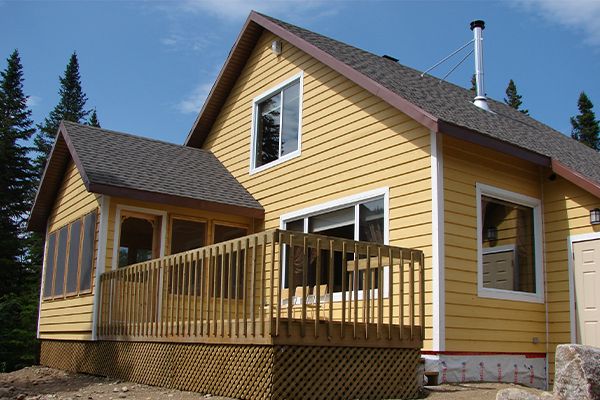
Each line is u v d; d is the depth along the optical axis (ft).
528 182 35.86
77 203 43.62
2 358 81.87
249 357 24.80
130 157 43.70
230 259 26.40
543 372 34.17
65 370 43.57
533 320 34.32
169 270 32.89
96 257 38.68
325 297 36.50
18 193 110.63
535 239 35.68
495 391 27.32
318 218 38.68
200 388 27.89
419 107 31.53
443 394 26.58
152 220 40.81
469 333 30.86
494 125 38.73
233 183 46.03
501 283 33.40
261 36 47.19
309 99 40.88
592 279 33.45
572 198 34.94
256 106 46.73
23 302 88.58
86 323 39.14
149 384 32.19
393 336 26.61
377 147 35.04
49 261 49.24
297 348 24.13
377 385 25.93
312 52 39.81
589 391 18.13
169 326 30.68
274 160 43.73
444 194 31.24
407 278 31.91
